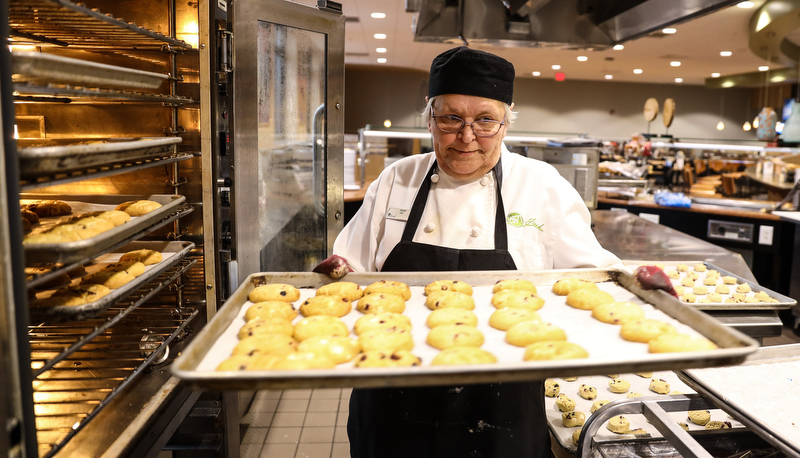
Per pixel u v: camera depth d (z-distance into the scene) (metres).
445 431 1.30
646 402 1.33
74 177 0.92
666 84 12.25
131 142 1.11
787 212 4.00
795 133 5.11
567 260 1.44
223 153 1.89
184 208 1.65
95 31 1.32
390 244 1.53
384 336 1.02
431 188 1.54
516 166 1.54
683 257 2.82
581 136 5.47
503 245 1.45
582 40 3.66
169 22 1.58
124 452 1.03
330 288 1.28
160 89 1.60
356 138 7.58
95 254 0.97
